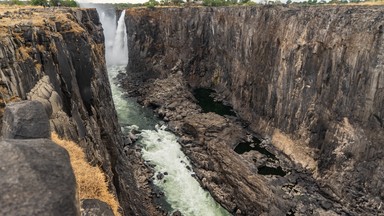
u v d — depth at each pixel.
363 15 37.59
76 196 5.46
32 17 26.55
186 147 51.41
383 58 34.47
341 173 39.38
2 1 61.00
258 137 55.44
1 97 15.69
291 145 48.22
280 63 51.81
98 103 31.77
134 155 48.09
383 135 35.00
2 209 4.47
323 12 43.66
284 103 50.78
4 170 4.95
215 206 39.06
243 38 65.69
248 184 38.88
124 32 107.88
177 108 66.94
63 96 23.45
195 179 44.16
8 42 17.92
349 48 38.84
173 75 84.81
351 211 36.47
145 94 77.25
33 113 8.99
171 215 36.41
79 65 28.16
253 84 60.53
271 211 35.62
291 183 41.97
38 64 20.55
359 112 37.66
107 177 20.64
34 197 4.78
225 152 45.12
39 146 5.66
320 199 38.84
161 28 89.75
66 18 30.53
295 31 48.72
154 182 42.97
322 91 43.25
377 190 35.25
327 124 42.50
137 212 32.12
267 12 57.38
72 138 20.70
